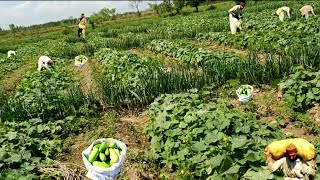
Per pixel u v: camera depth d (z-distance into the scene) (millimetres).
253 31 20922
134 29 38969
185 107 8594
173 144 7430
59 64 21125
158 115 8672
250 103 10047
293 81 9945
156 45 21859
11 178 6301
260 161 6113
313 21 20078
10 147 7828
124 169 7336
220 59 14688
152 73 12641
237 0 58750
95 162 5465
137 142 8781
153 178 7109
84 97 11523
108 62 17797
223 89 11578
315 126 8508
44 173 7004
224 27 26656
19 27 89562
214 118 7723
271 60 12469
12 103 11359
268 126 7656
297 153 4738
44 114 11047
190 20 39500
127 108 11367
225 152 6340
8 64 25141
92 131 9812
